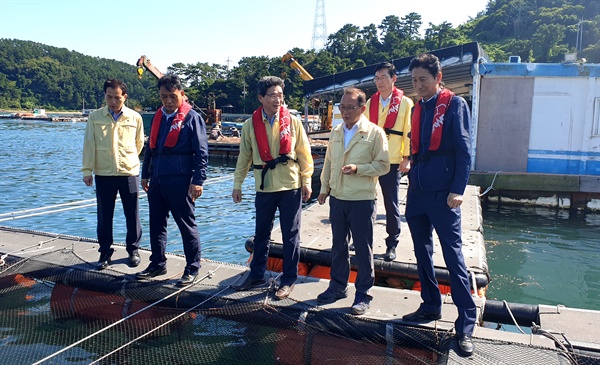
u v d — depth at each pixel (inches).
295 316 150.1
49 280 185.5
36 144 1293.1
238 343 155.7
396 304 154.3
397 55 3476.9
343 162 150.0
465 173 125.4
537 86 448.1
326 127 1026.1
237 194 167.2
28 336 163.0
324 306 152.4
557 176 435.5
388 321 141.8
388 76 195.2
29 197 530.0
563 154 449.1
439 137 128.3
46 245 217.0
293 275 165.0
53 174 713.6
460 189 125.3
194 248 172.4
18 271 189.2
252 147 162.6
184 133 166.2
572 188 432.8
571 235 371.9
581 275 285.9
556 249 336.8
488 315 159.2
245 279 175.3
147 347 157.1
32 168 778.8
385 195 196.5
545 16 4060.0
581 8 4028.1
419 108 135.2
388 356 137.7
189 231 170.7
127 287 172.9
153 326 164.2
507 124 457.4
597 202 436.1
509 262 309.1
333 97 719.1
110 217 188.2
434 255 203.8
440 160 129.3
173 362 148.0
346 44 3732.8
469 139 126.7
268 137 159.5
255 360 149.7
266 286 168.6
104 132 181.3
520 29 4244.6
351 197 148.7
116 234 370.0
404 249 214.1
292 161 160.6
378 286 183.0
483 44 4249.5
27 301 185.3
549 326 141.3
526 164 458.0
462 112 127.1
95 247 214.1
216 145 962.1
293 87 2972.4
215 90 3284.9
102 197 185.2
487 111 460.8
